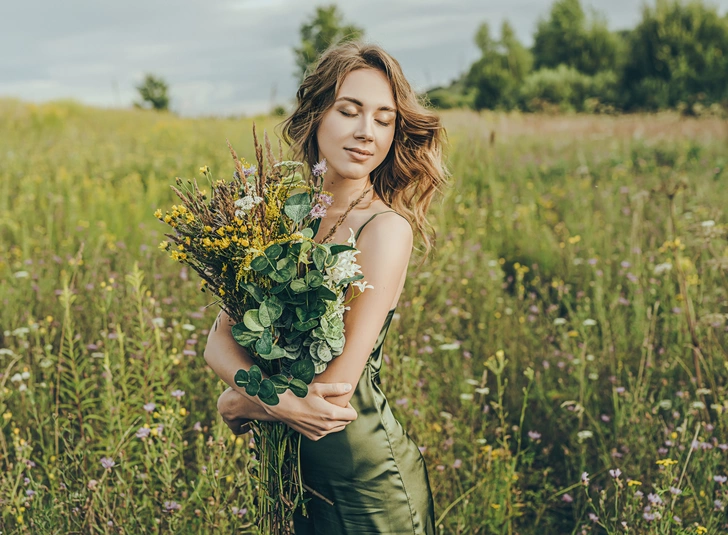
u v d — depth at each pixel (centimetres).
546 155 1094
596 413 357
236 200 174
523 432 365
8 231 640
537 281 540
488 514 291
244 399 191
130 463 272
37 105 1788
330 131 200
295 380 175
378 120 200
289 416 181
